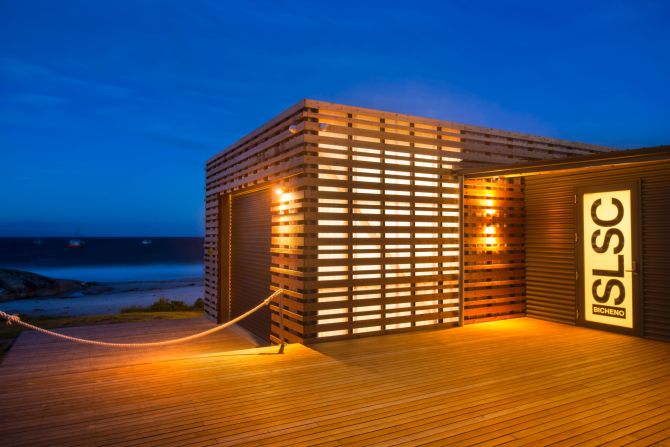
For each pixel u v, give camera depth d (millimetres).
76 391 4773
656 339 7195
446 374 5379
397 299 7680
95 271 47938
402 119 7723
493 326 8281
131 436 3697
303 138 6867
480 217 8672
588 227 8164
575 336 7449
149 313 13031
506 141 8906
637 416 4113
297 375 5340
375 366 5715
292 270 7254
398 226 7711
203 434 3732
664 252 7148
